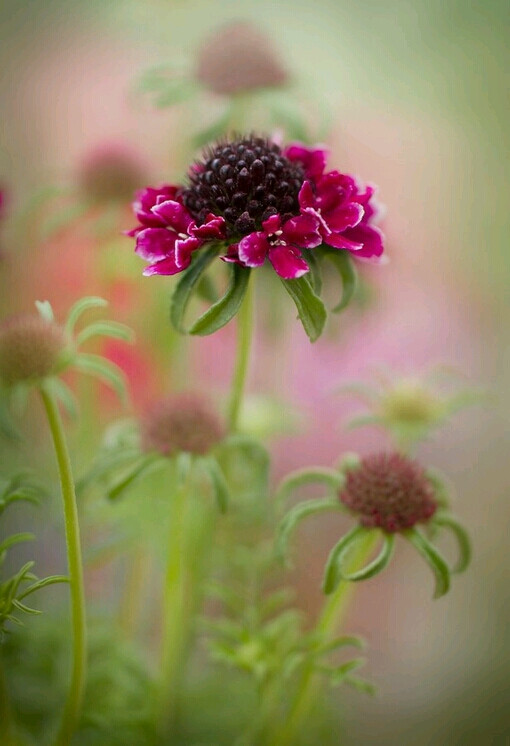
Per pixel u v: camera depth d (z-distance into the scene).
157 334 0.44
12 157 0.52
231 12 0.45
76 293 0.47
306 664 0.36
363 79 0.50
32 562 0.33
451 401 0.40
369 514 0.34
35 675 0.40
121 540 0.40
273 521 0.40
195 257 0.33
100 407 0.45
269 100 0.42
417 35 0.51
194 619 0.40
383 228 0.48
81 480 0.36
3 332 0.35
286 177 0.33
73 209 0.44
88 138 0.52
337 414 0.52
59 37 0.51
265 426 0.42
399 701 0.49
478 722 0.48
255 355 0.48
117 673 0.39
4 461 0.43
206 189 0.33
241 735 0.40
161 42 0.46
